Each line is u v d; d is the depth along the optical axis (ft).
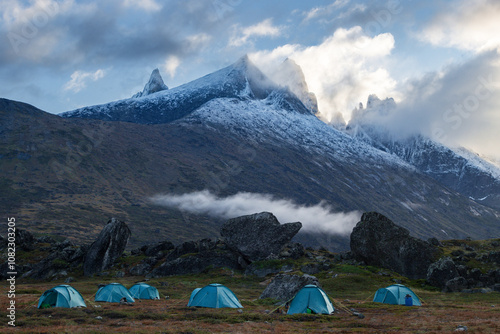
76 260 337.11
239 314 138.10
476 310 155.12
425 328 111.45
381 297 189.78
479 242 350.23
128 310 147.33
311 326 118.42
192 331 103.45
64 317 124.36
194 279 294.66
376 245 307.99
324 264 300.61
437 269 263.70
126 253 386.73
